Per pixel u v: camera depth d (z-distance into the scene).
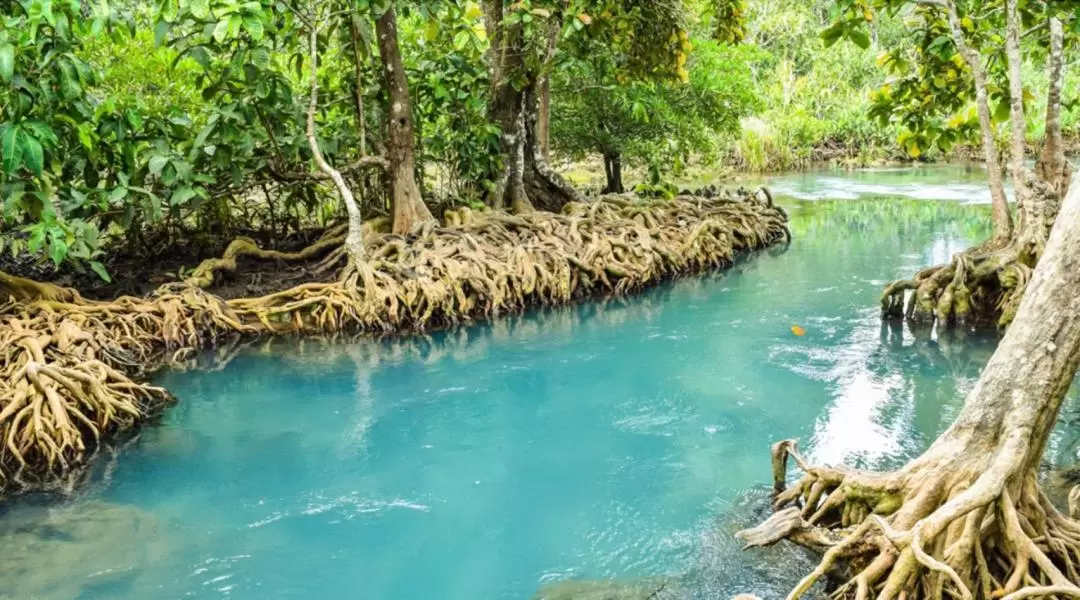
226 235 10.32
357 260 8.38
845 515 3.69
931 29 8.73
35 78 6.70
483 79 11.25
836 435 5.37
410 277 8.32
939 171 24.08
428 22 9.51
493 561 4.05
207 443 5.61
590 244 9.88
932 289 7.87
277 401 6.41
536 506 4.62
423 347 7.79
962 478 3.14
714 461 5.10
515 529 4.37
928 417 5.61
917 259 11.31
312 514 4.59
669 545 4.11
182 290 7.96
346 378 6.93
